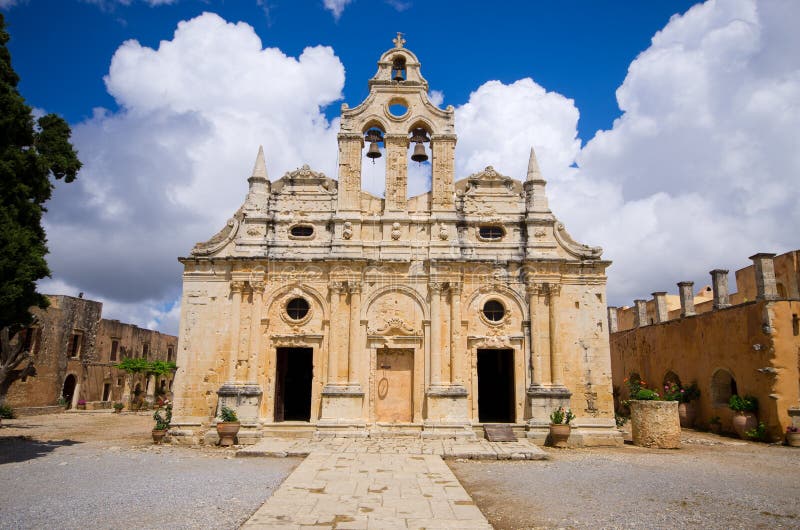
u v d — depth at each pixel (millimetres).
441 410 24672
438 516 12352
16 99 19641
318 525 11602
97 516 12227
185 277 26266
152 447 23406
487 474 17875
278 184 28250
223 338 25750
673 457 21344
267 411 25141
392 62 28562
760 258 26562
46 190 21266
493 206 27406
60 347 48750
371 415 25141
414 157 27891
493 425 24734
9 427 33000
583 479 17000
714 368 29594
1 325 19672
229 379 25047
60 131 21750
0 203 19406
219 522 11914
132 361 53188
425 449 21422
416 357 25656
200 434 24875
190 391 25312
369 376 25484
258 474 17203
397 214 27000
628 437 27516
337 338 25469
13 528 11320
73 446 23891
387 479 16141
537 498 14594
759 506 13789
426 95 28094
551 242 26656
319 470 17359
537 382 25203
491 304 26375
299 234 27234
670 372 34344
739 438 26703
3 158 19453
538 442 24281
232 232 26703
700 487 15836
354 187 27203
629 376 40219
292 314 26234
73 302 50750
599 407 25266
